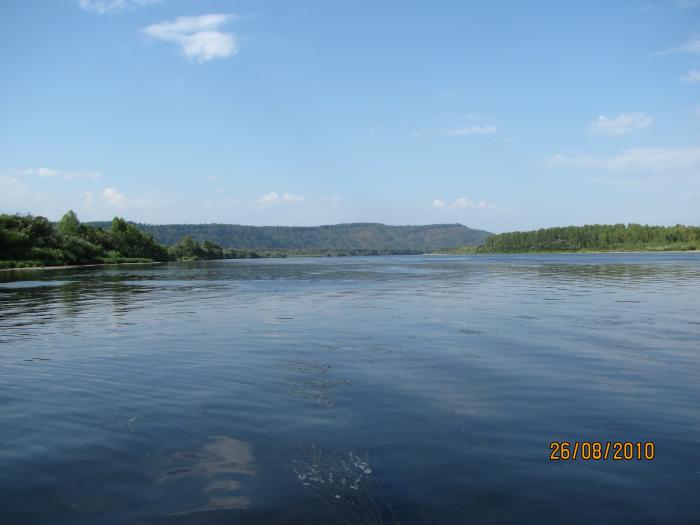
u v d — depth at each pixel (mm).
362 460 7387
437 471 7016
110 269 90250
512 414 9320
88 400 10414
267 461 7383
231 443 8055
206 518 5867
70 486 6645
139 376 12352
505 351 14984
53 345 16703
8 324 21734
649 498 6270
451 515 5895
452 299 31203
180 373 12625
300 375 12336
